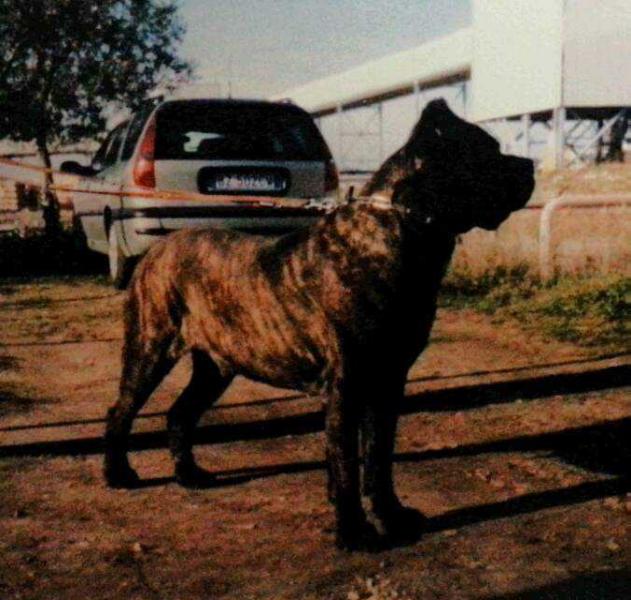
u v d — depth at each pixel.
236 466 4.89
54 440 5.40
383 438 3.81
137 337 4.38
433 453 5.05
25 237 15.26
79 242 13.95
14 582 3.51
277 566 3.61
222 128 9.39
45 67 19.86
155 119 9.29
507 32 31.08
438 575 3.48
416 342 3.61
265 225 9.28
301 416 5.84
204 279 4.07
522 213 13.67
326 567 3.58
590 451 5.01
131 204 9.23
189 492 4.49
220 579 3.50
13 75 19.58
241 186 9.26
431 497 4.35
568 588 3.35
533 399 6.12
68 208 19.64
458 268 11.00
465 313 9.40
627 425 5.46
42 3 19.19
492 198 3.41
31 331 8.79
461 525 3.99
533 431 5.41
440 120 3.50
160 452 5.14
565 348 7.63
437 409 5.95
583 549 3.70
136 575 3.55
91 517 4.18
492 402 6.08
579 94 28.12
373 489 3.86
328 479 4.20
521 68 30.23
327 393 3.62
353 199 3.56
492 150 3.45
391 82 39.66
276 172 9.34
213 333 4.10
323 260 3.56
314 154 9.55
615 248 10.73
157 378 4.40
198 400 4.58
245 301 3.88
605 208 11.70
